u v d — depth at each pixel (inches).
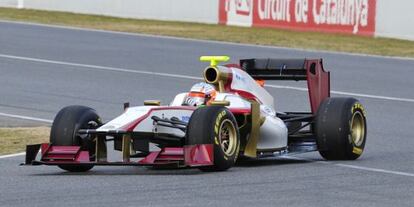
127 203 1175.6
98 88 2635.3
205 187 1290.6
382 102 2444.6
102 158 1424.7
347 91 2630.4
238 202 1182.3
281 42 3789.4
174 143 1482.5
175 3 4613.7
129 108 1451.8
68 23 4461.1
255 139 1489.9
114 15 4847.4
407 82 2824.8
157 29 4249.5
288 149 1601.9
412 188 1316.4
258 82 1654.8
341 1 3988.7
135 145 1429.6
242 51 3513.8
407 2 3826.3
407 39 3838.6
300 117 1632.6
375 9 3897.6
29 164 1403.8
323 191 1275.8
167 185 1307.8
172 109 1451.8
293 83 2792.8
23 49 3469.5
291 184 1330.0
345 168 1501.0
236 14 4377.5
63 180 1370.6
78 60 3216.0
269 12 4252.0
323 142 1568.7
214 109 1393.9
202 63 3181.6
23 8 5157.5
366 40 3843.5
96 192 1258.6
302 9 4119.1
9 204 1179.3
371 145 1807.3
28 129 1999.3
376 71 3053.6
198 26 4377.5
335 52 3531.0
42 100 2439.7
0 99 2452.0
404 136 1934.1
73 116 1440.7
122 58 3280.0
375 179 1393.9
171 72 2962.6
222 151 1396.4
